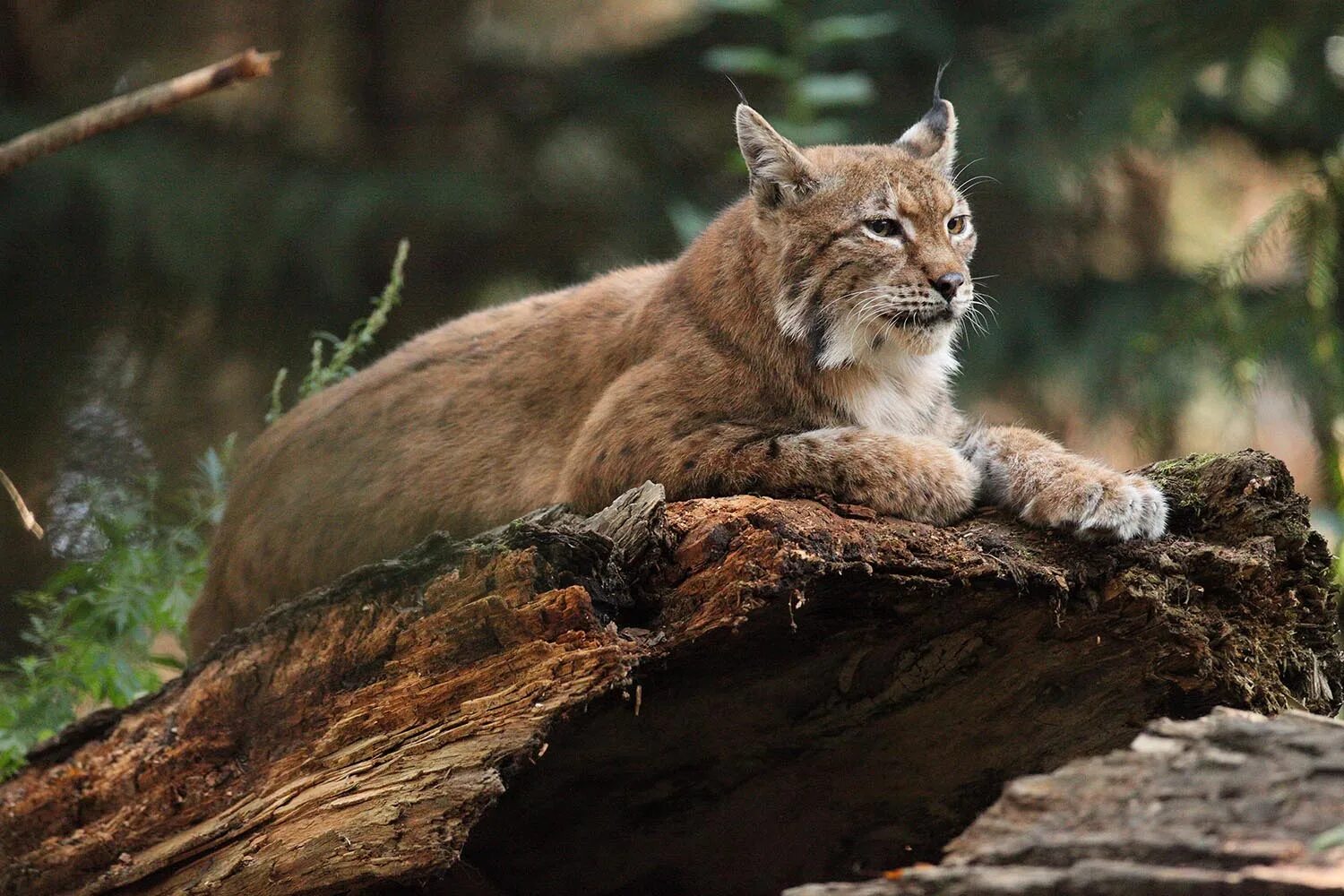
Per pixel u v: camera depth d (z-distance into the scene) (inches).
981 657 314.2
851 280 389.7
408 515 412.5
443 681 300.0
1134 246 985.5
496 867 342.0
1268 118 908.6
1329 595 331.6
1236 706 316.8
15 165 271.4
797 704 315.9
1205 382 758.5
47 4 986.1
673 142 991.0
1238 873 207.2
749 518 296.2
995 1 948.6
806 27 723.4
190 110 978.7
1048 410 943.0
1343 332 652.1
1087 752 325.1
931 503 338.3
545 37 1133.1
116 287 927.7
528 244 970.1
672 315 397.1
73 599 435.2
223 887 313.9
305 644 319.6
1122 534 318.7
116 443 889.5
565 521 305.7
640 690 291.4
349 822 301.4
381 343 937.5
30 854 340.2
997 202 942.4
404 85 1004.6
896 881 224.2
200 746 327.6
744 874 343.6
